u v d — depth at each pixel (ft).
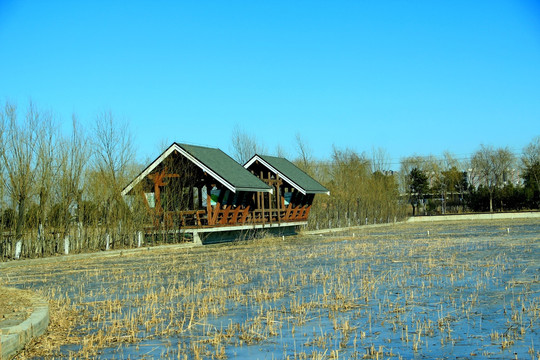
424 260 64.85
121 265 70.79
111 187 95.35
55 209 84.79
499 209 245.86
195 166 105.09
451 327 30.89
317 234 139.13
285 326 32.12
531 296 39.47
